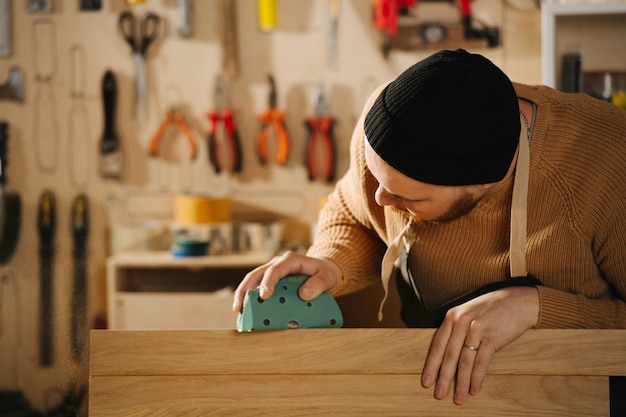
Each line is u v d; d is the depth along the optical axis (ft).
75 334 12.73
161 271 12.53
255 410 3.92
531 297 3.99
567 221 4.16
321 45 12.57
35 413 12.62
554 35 10.27
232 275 12.59
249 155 12.73
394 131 3.64
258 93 12.64
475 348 3.83
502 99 3.64
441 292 4.78
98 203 12.77
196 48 12.57
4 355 12.71
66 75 12.61
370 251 5.21
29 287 12.72
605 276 4.41
